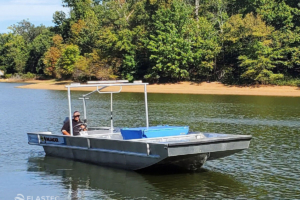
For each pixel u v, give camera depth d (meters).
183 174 12.31
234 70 61.31
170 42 60.12
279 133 19.77
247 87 55.53
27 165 13.54
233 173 12.44
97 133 14.59
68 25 96.50
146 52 66.50
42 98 45.59
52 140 14.39
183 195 10.45
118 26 71.94
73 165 13.34
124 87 61.31
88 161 13.41
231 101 39.19
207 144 11.20
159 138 12.25
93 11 92.06
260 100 40.31
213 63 59.75
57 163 13.68
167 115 27.33
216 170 12.76
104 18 76.44
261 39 55.91
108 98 44.69
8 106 35.34
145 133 12.12
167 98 43.75
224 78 59.69
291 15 56.88
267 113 28.45
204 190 10.81
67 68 79.06
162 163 11.32
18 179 12.01
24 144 17.14
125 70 67.06
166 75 61.88
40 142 14.91
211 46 59.12
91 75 71.00
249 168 13.05
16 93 55.81
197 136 12.80
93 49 74.00
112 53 69.00
